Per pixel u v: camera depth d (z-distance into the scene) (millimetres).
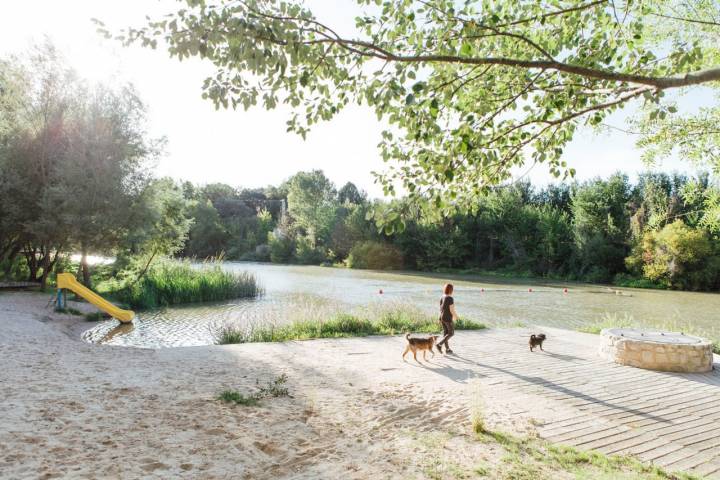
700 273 37938
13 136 21172
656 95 3539
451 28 3795
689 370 9039
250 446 4621
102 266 29094
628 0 4156
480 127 4336
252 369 8406
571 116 4289
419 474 4020
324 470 4098
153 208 22406
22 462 3992
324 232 72375
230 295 25828
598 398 6941
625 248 46156
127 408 5715
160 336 14719
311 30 3605
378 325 13992
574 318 20391
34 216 21453
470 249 59031
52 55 21656
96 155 20562
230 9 3377
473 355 10117
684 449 4988
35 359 8734
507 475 4012
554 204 60219
